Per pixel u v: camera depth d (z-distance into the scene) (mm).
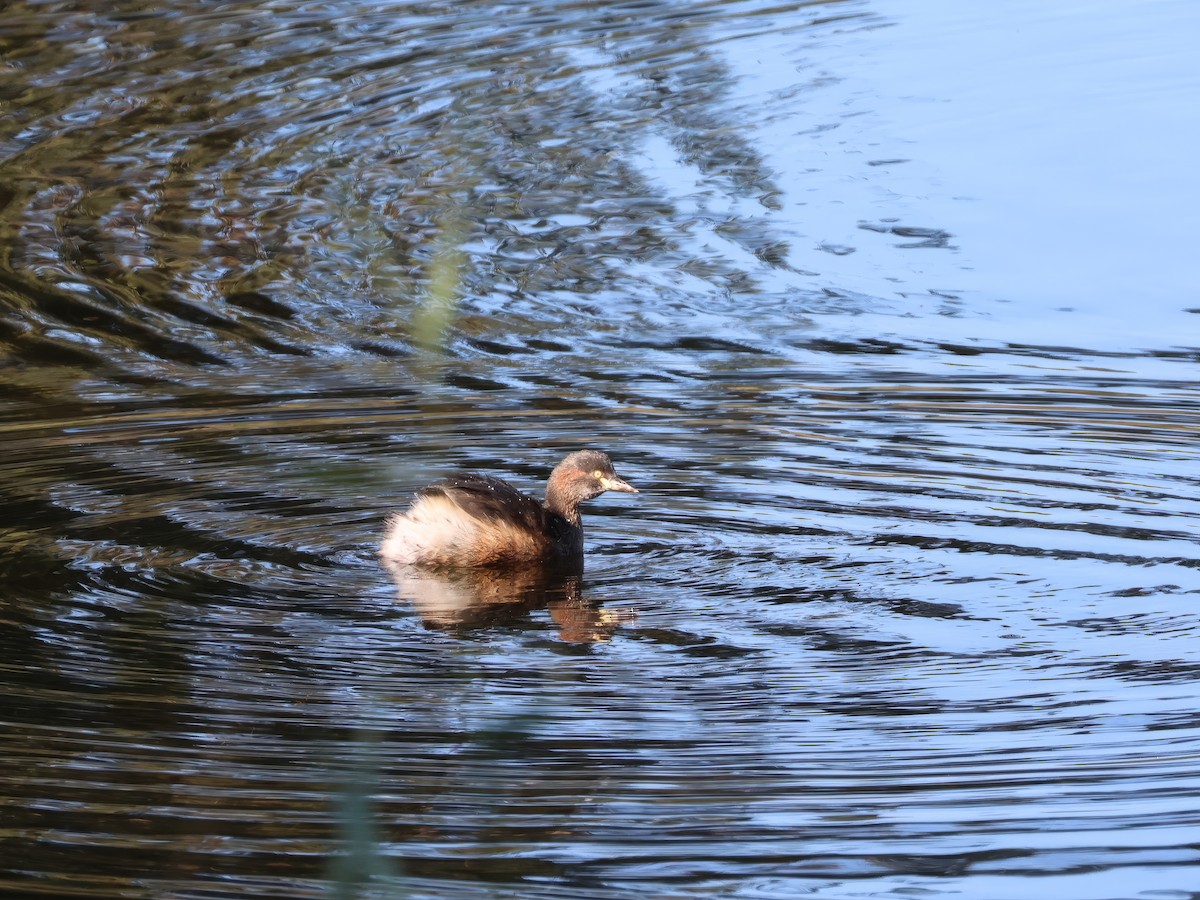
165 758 9688
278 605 12219
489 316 20203
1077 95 27281
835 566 12984
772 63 29203
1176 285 20828
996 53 29453
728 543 13547
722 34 31047
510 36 30656
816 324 19875
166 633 11633
